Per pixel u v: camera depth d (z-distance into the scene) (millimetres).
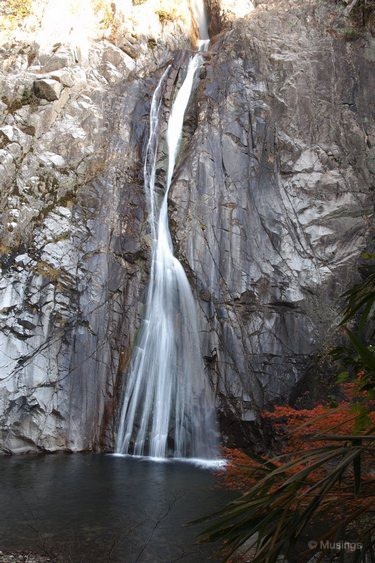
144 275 14406
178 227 14195
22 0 18484
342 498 2205
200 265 13828
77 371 13602
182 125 16156
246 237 14000
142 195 15375
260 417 12773
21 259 14078
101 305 14109
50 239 14383
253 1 21000
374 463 3387
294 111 15336
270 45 16391
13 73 17000
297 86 15570
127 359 13820
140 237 14773
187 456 12828
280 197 14461
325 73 15805
